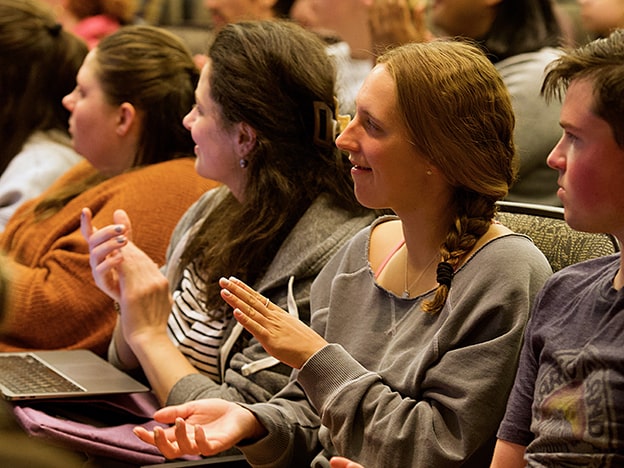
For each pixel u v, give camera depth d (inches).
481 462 93.0
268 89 120.6
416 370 90.8
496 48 164.4
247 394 112.5
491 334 89.5
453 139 92.7
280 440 100.0
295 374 107.5
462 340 90.3
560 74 77.7
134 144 157.6
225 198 130.3
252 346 115.9
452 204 96.3
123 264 124.0
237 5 244.2
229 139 123.5
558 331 80.4
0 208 179.5
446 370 89.3
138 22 293.3
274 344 93.7
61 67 182.9
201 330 124.1
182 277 132.3
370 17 181.8
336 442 92.8
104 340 145.7
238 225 122.0
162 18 306.2
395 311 97.8
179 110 156.5
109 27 253.0
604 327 76.9
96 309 145.7
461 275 92.6
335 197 121.0
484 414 87.7
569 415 76.2
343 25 196.4
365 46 195.6
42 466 50.5
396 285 99.3
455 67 93.7
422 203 96.0
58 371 125.4
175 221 148.2
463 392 87.9
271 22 125.4
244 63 121.3
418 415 89.4
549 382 79.0
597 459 74.1
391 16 179.6
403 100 93.4
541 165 156.8
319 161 122.2
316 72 121.3
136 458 108.9
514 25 164.2
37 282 147.3
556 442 77.0
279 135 121.3
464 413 87.5
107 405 118.4
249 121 121.2
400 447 89.1
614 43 75.4
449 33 168.9
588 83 75.4
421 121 92.9
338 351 94.0
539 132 155.3
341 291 102.5
